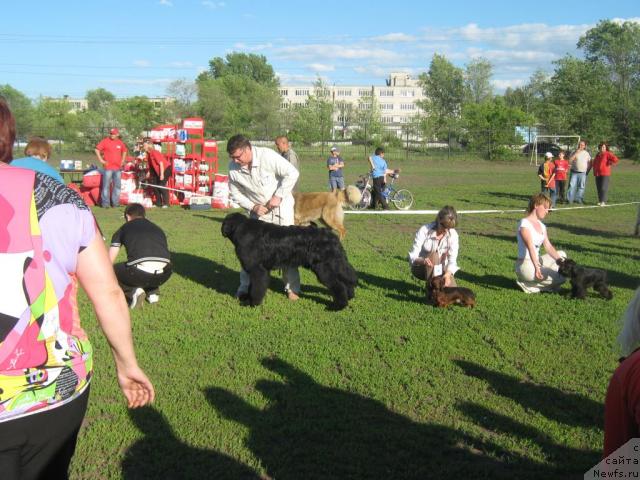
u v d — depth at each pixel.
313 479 3.33
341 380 4.61
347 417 4.01
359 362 4.98
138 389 2.22
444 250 6.88
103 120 46.25
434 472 3.41
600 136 46.12
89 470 3.39
